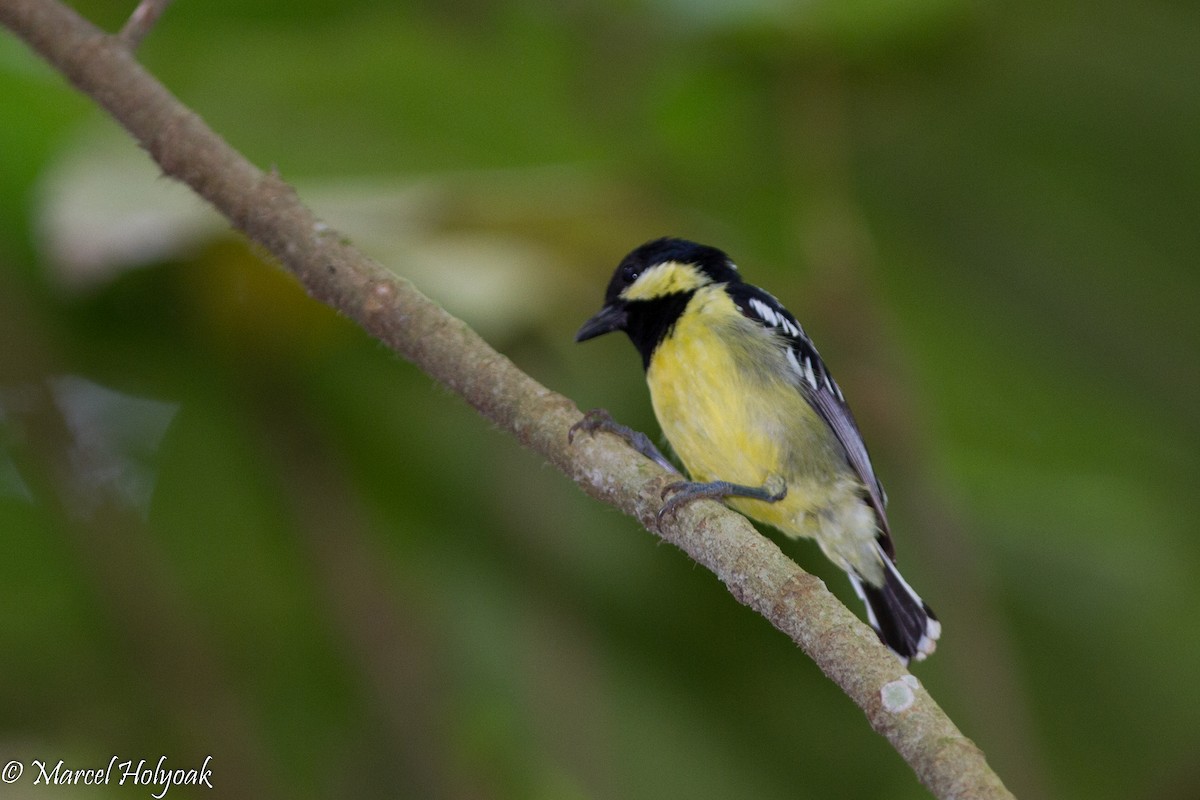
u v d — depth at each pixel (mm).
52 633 11742
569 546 12000
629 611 12000
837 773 11945
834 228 10453
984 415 11766
